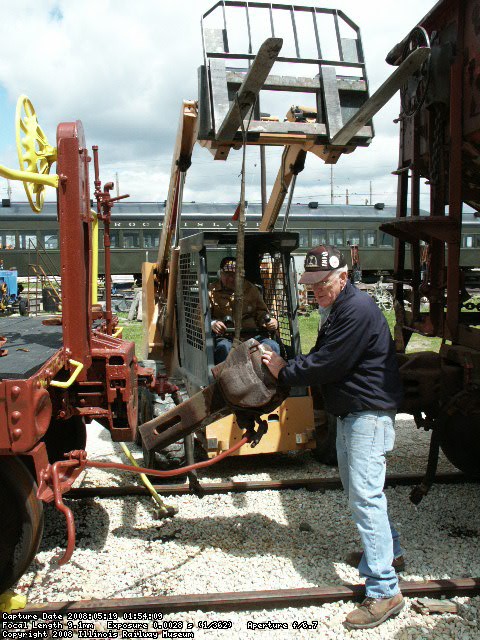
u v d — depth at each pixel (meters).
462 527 4.06
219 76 4.14
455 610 3.04
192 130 4.98
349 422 3.09
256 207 25.67
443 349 4.00
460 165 3.70
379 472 3.04
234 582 3.34
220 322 5.28
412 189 4.26
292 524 4.14
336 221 27.19
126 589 3.28
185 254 5.71
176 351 6.32
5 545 2.76
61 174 3.01
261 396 3.16
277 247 5.64
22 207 24.88
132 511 4.38
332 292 3.07
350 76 4.50
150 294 6.60
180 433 3.44
